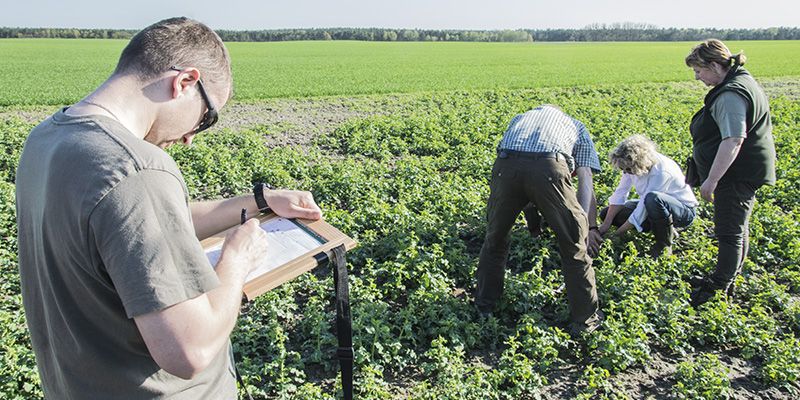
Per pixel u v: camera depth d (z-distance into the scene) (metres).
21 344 5.23
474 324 5.37
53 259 1.72
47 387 2.04
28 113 18.62
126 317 1.77
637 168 6.74
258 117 18.02
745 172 5.60
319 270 6.73
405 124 15.01
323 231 2.36
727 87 5.39
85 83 28.08
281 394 4.54
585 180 5.29
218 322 1.74
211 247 2.25
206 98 1.96
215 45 1.97
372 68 37.88
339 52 58.31
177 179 1.77
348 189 9.29
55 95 22.56
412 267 6.52
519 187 4.95
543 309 5.98
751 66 36.31
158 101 1.85
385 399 4.57
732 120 5.33
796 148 11.76
